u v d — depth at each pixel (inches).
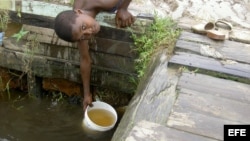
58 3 161.9
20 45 164.2
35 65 167.6
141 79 136.1
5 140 153.9
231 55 130.8
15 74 175.2
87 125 151.3
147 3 168.6
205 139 86.5
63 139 155.3
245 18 164.9
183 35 141.9
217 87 111.9
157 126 89.0
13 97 177.6
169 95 105.4
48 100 177.3
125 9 144.5
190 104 100.9
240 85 114.8
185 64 121.0
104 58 157.8
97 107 154.8
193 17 161.5
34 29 158.9
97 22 140.3
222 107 101.0
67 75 167.2
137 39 148.1
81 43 143.6
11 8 155.5
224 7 171.0
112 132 152.3
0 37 163.0
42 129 160.7
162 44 138.9
